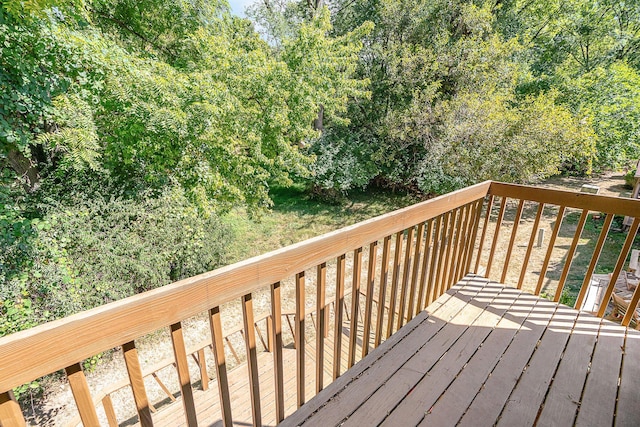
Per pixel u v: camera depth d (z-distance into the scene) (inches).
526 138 319.3
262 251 339.0
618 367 68.7
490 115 326.3
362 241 60.8
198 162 250.7
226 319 234.2
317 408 58.5
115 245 193.2
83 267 180.5
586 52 577.6
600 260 282.5
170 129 219.8
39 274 158.6
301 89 303.3
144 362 197.3
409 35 402.3
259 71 287.0
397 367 68.1
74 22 199.5
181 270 233.1
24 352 26.9
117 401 171.0
